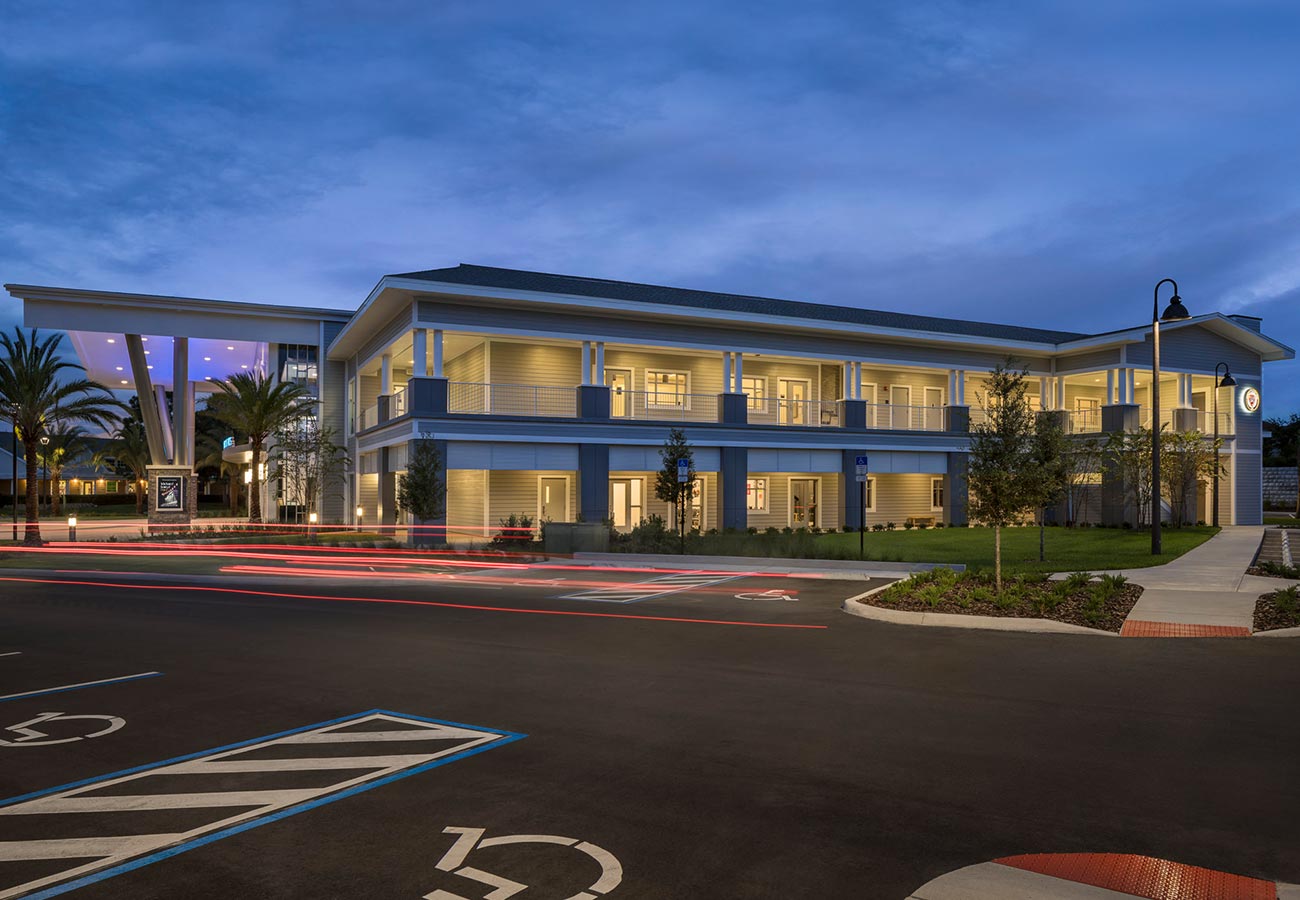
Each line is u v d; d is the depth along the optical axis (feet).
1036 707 26.91
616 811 18.26
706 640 39.52
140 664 34.45
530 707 27.27
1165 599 48.24
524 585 63.77
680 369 115.65
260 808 18.51
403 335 98.53
